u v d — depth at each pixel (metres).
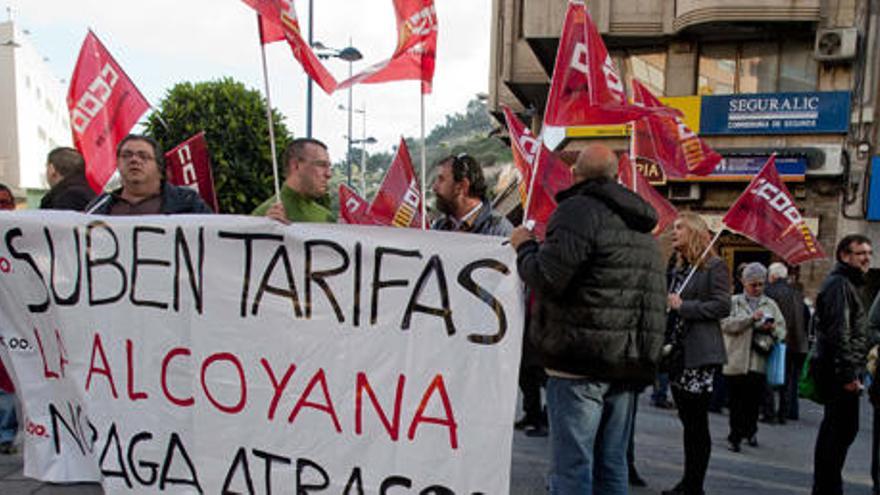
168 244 3.11
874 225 12.35
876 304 4.27
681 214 4.12
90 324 3.18
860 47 12.34
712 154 4.71
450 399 2.86
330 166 3.86
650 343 2.82
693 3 12.75
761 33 13.22
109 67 4.17
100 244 3.18
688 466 3.91
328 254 2.98
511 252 2.87
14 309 3.29
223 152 14.86
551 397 2.89
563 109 3.37
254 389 3.02
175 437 3.08
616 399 2.88
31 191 36.94
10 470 4.03
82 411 3.19
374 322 2.94
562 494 2.82
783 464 5.20
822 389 3.88
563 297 2.74
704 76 13.74
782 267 7.25
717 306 3.78
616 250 2.71
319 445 2.95
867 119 12.31
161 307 3.12
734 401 5.62
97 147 4.13
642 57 14.18
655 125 4.86
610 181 2.84
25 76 37.06
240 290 3.05
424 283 2.91
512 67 16.53
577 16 3.36
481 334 2.86
